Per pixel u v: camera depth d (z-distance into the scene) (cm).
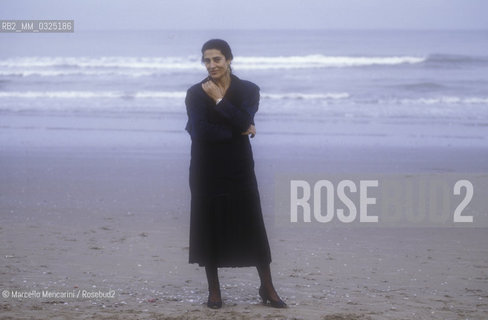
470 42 8269
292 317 729
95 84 4556
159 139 2502
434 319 729
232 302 796
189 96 762
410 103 3669
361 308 769
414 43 8225
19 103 3669
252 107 762
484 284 886
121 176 1781
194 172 767
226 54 757
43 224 1238
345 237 1166
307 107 3497
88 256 1012
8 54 7200
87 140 2470
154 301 793
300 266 974
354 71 5172
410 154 2159
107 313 738
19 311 743
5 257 997
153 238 1138
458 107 3519
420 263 995
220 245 764
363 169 1875
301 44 8250
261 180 1717
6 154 2150
